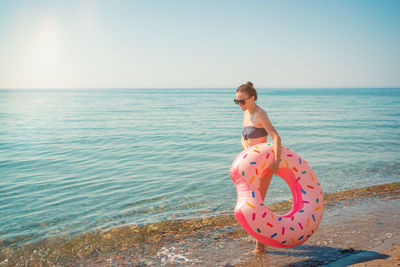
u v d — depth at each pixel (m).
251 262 2.76
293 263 2.70
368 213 3.93
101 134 12.39
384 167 6.55
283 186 5.27
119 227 3.70
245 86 2.79
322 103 38.47
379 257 2.74
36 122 16.98
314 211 2.72
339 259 2.74
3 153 8.54
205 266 2.71
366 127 14.04
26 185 5.50
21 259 2.98
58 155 8.27
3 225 3.79
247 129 2.91
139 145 9.88
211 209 4.29
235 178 2.74
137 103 41.19
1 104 36.59
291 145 9.51
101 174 6.29
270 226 2.56
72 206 4.47
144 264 2.80
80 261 2.91
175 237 3.38
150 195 4.96
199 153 8.55
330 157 7.70
